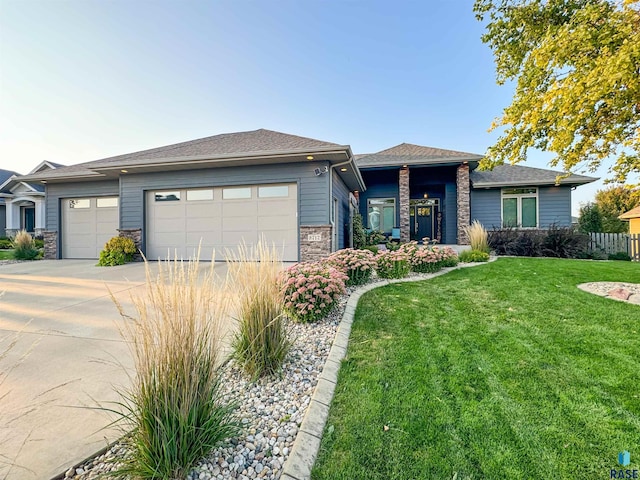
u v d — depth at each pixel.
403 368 2.70
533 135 5.32
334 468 1.63
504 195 12.58
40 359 2.78
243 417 2.02
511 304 4.45
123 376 2.50
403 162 11.59
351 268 5.48
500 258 9.08
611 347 3.03
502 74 6.42
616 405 2.16
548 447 1.79
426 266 6.81
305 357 2.88
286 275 3.81
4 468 1.57
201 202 9.40
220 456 1.67
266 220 8.98
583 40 4.09
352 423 1.99
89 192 11.13
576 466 1.66
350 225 11.77
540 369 2.66
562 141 4.38
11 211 18.27
